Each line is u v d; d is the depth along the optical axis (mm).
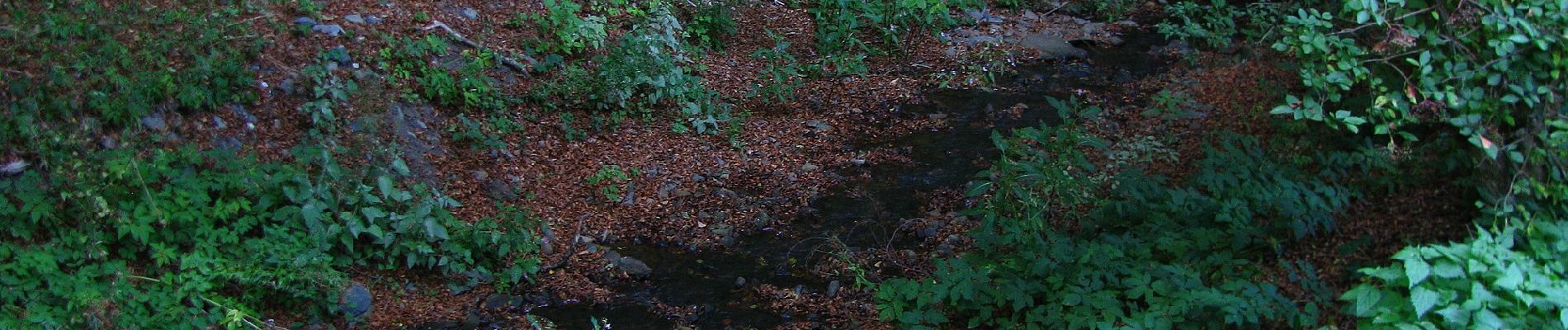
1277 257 5430
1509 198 4949
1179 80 8766
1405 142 5727
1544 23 4531
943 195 6941
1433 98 4977
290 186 5770
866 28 10484
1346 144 6219
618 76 7945
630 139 7723
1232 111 7453
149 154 5836
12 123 5551
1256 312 4547
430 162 6871
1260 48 7875
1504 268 4234
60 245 5145
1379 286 4648
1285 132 6590
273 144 6461
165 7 6973
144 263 5320
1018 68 9555
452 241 5910
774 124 8258
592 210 6777
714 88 8758
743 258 6242
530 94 7875
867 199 6969
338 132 6742
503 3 8906
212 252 5309
